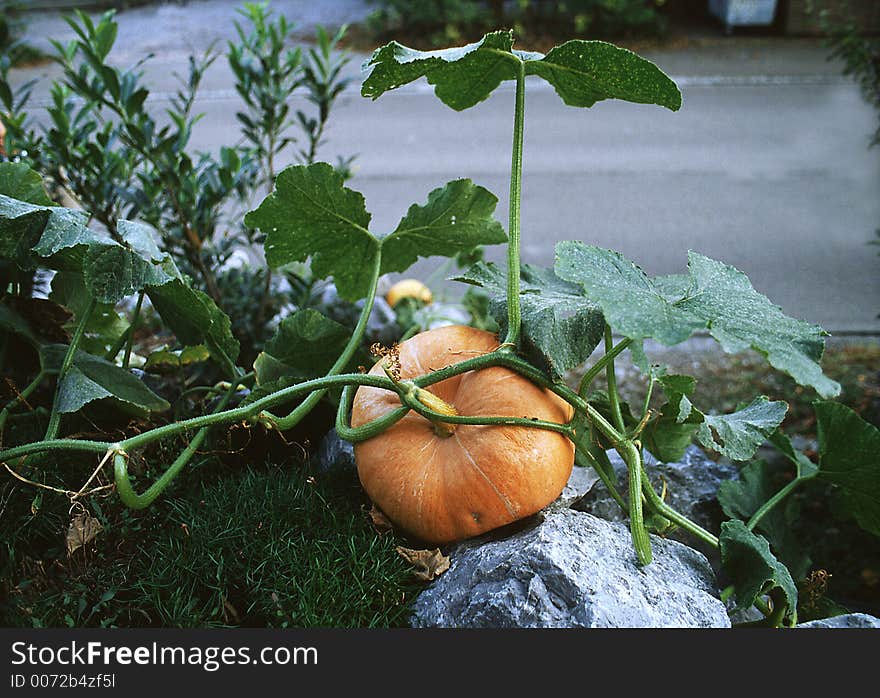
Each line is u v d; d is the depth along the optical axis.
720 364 4.12
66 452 2.06
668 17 10.86
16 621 1.68
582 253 1.75
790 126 7.86
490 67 1.97
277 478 2.03
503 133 7.82
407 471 1.82
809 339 1.66
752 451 1.89
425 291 3.95
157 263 2.00
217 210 3.21
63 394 1.89
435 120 8.15
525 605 1.65
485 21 10.31
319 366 2.23
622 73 1.85
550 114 8.37
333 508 1.97
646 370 1.72
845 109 8.24
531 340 1.81
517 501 1.77
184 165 2.91
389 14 10.38
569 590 1.66
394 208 6.05
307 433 2.33
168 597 1.75
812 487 2.91
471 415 1.81
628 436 1.82
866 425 1.93
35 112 7.18
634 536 1.76
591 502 2.24
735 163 7.06
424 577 1.81
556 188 6.55
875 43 4.08
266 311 3.29
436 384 1.92
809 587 2.08
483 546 1.80
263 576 1.76
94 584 1.77
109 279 1.81
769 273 5.20
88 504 1.89
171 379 2.72
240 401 2.36
